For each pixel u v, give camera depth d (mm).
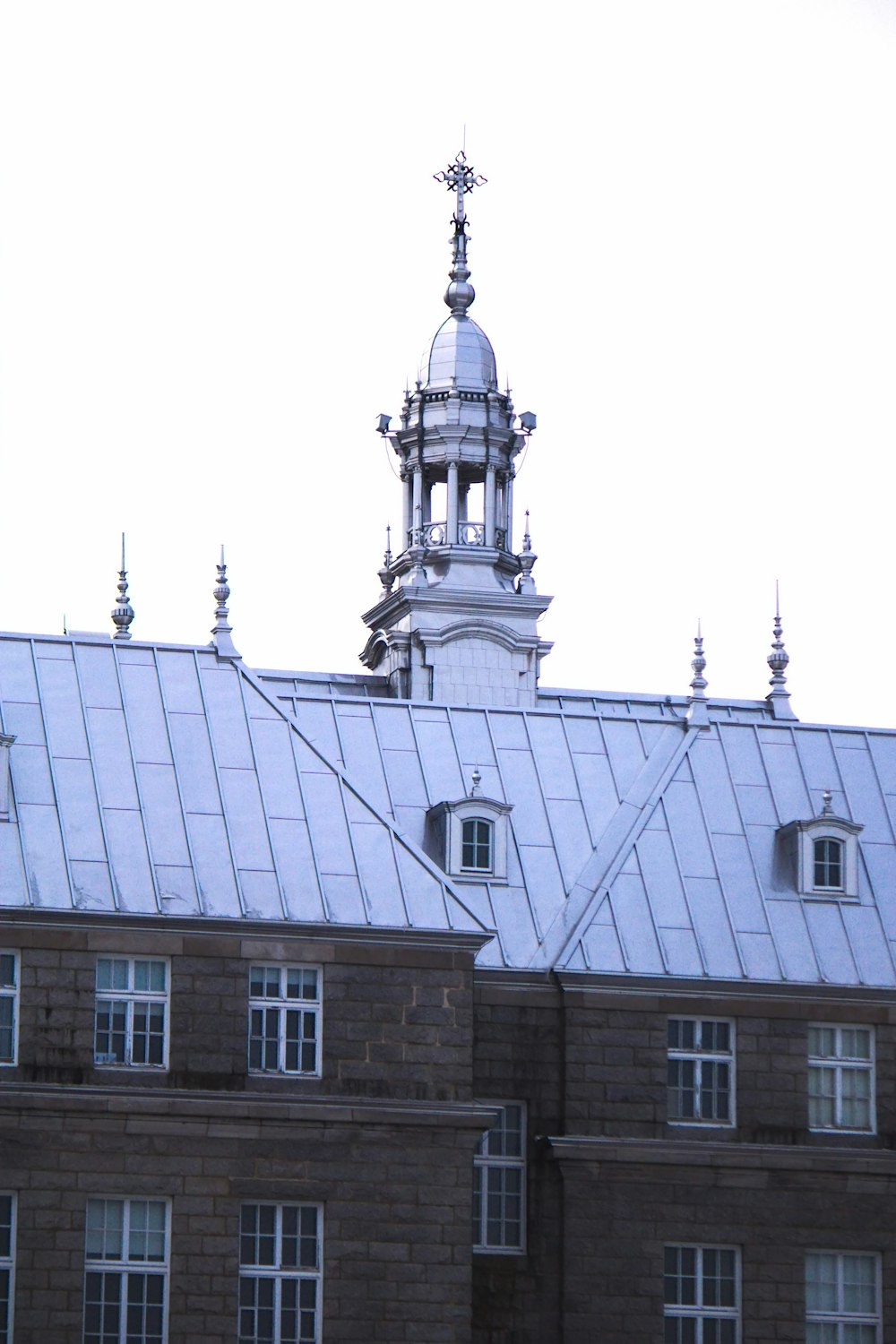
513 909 87938
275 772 84688
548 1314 84000
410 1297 79500
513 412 114438
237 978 80312
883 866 90375
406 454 114000
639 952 86500
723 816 90688
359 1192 79812
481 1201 84562
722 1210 85000
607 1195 84562
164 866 81312
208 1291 78375
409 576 113188
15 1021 78812
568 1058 85250
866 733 94312
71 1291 77500
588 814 91250
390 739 92250
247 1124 79375
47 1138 78188
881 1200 85688
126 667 86562
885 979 87312
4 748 81625
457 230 116500
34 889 79812
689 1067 86125
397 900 82312
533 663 111625
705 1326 84500
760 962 86938
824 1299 85125
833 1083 86625
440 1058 81188
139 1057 79500
